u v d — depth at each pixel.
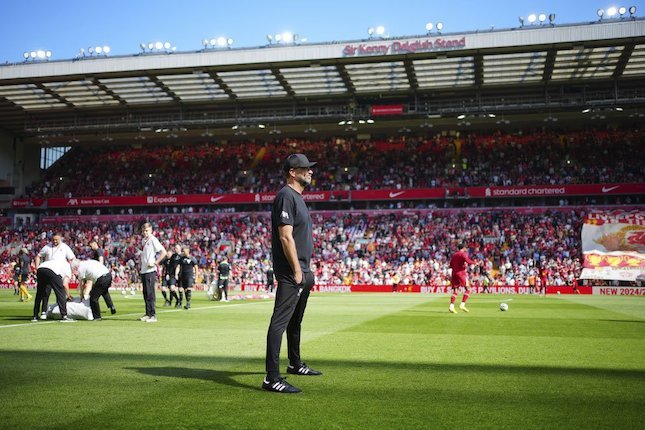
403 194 58.50
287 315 5.86
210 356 8.00
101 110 63.62
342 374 6.55
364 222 57.47
